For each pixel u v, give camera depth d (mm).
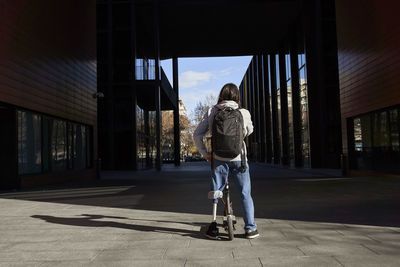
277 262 2895
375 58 13359
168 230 4324
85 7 18750
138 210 6156
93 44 20078
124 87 27344
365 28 14180
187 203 7062
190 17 29141
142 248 3449
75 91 17000
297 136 27781
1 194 9727
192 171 23484
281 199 7375
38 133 13438
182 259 3039
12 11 11195
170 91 33312
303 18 25016
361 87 14750
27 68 12109
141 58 30766
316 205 6395
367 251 3203
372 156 14344
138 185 12242
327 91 23953
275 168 26359
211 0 27031
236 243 3582
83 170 17391
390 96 12258
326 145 23734
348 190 9039
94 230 4391
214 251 3281
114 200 7828
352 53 15625
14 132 11641
